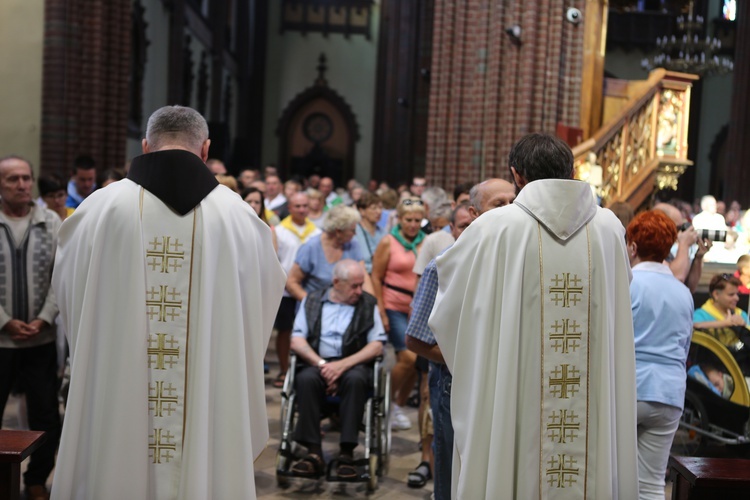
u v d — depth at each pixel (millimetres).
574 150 9500
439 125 12445
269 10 35906
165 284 3125
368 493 5289
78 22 12984
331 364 5391
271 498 5160
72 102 12961
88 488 3072
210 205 3189
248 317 3279
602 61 11586
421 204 6496
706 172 27609
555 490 3039
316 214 10312
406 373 6539
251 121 35625
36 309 4883
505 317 3000
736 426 5496
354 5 35719
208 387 3131
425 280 3689
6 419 6520
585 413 3051
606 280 3066
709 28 25859
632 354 3150
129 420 3051
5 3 12758
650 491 3980
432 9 24125
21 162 4871
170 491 3102
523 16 11414
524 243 3031
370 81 35875
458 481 3160
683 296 4027
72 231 3207
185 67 24547
